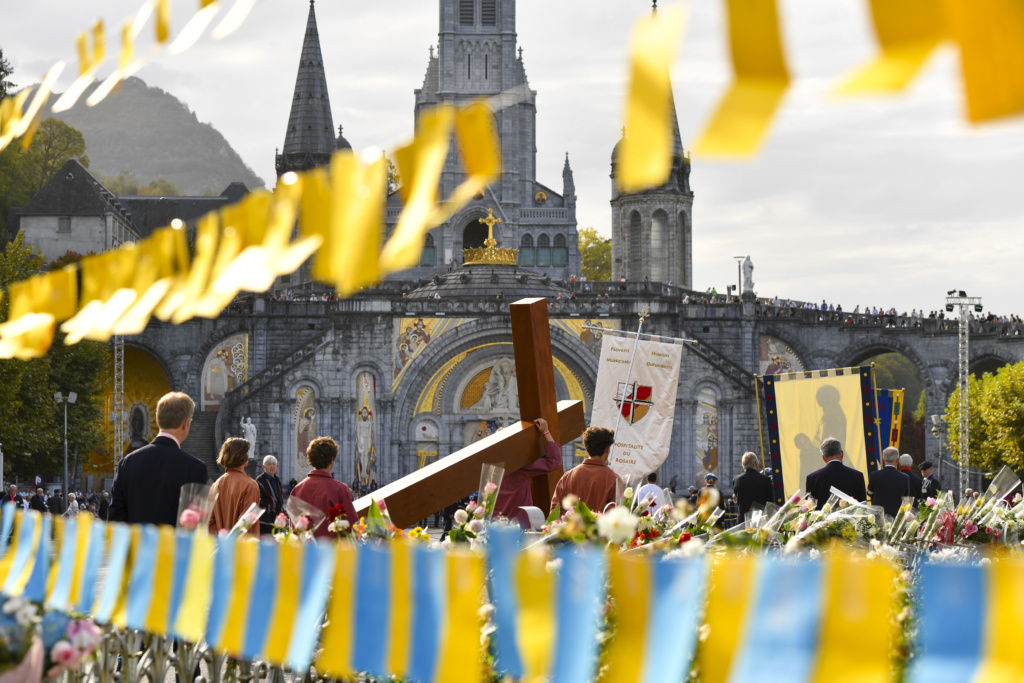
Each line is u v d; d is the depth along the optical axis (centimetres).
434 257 10419
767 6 118
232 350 7912
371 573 350
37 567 514
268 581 390
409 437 7531
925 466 2270
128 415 8388
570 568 284
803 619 224
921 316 8350
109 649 626
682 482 7500
